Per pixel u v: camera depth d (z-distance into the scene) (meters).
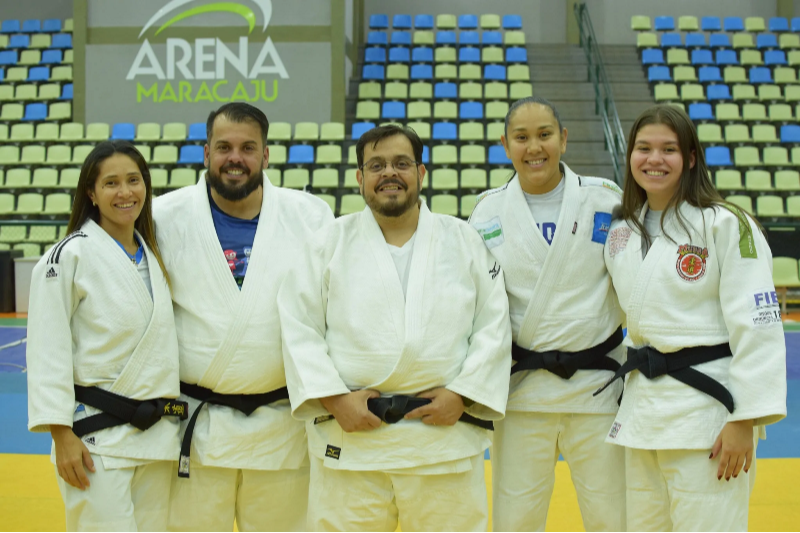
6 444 3.64
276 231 2.21
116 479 1.92
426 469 1.96
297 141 9.89
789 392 4.75
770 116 10.30
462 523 2.02
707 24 12.05
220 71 10.02
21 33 12.76
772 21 12.21
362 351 2.01
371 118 10.13
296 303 2.09
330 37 9.95
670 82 10.95
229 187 2.13
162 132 10.13
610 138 8.88
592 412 2.14
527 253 2.19
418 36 11.76
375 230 2.12
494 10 12.73
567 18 12.59
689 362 1.91
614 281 2.11
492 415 2.08
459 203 9.18
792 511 2.71
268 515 2.19
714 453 1.85
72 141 10.14
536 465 2.21
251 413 2.13
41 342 1.89
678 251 1.95
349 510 2.01
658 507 2.01
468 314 2.09
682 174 2.00
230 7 10.00
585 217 2.19
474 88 10.58
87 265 1.96
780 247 7.79
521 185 2.26
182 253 2.16
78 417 1.93
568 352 2.16
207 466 2.10
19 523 2.58
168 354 2.03
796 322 7.29
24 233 8.67
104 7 10.12
